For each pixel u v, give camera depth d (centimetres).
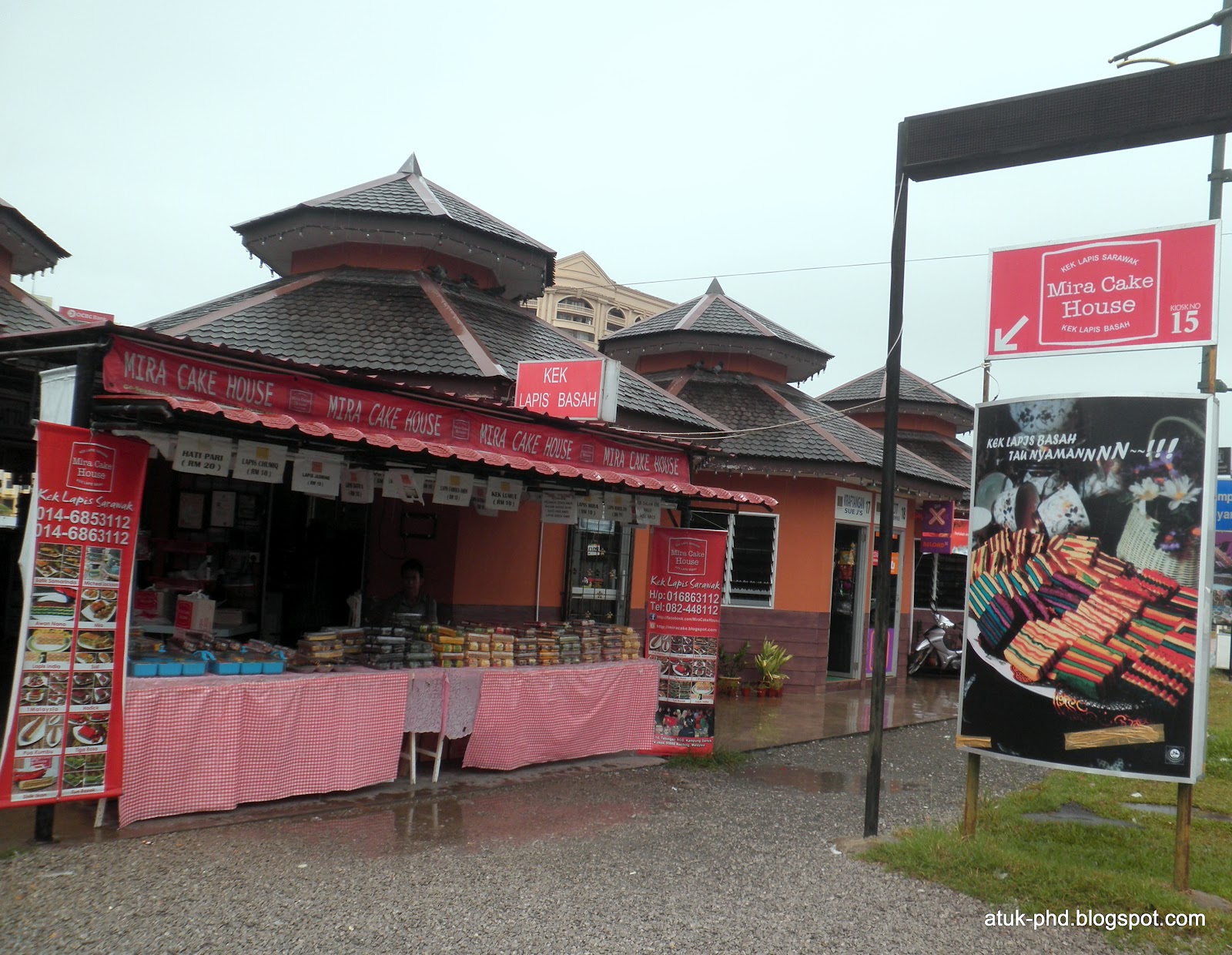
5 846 574
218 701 655
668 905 544
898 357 727
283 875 556
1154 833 736
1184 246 637
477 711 807
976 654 676
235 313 1169
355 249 1322
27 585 570
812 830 725
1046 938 520
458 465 784
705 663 966
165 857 573
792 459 1521
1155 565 619
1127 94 644
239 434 651
